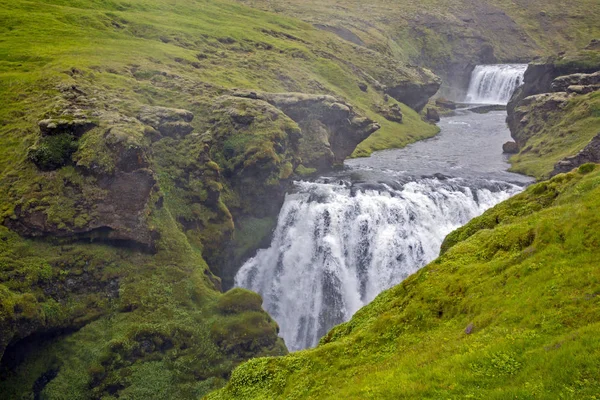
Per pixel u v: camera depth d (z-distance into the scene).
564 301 17.72
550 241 21.47
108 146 45.41
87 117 48.41
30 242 42.41
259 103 65.12
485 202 61.91
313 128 76.31
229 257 55.34
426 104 146.38
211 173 55.03
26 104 54.72
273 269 59.59
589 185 25.03
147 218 46.25
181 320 42.78
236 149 59.12
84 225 43.59
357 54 139.12
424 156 90.38
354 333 25.12
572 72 93.06
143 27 96.50
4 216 42.66
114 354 39.06
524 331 17.31
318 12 182.50
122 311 42.22
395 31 184.75
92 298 42.06
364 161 86.62
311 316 57.50
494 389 14.90
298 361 24.14
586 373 13.93
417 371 17.78
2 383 36.19
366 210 58.62
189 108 63.75
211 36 104.25
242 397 23.83
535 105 87.94
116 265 44.22
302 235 59.12
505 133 110.94
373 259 57.66
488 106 151.12
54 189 44.66
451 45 186.38
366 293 57.47
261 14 142.25
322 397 20.22
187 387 39.25
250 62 98.81
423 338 21.09
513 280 20.69
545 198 27.95
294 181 68.50
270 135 59.97
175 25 104.25
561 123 78.56
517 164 76.44
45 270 40.81
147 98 64.19
